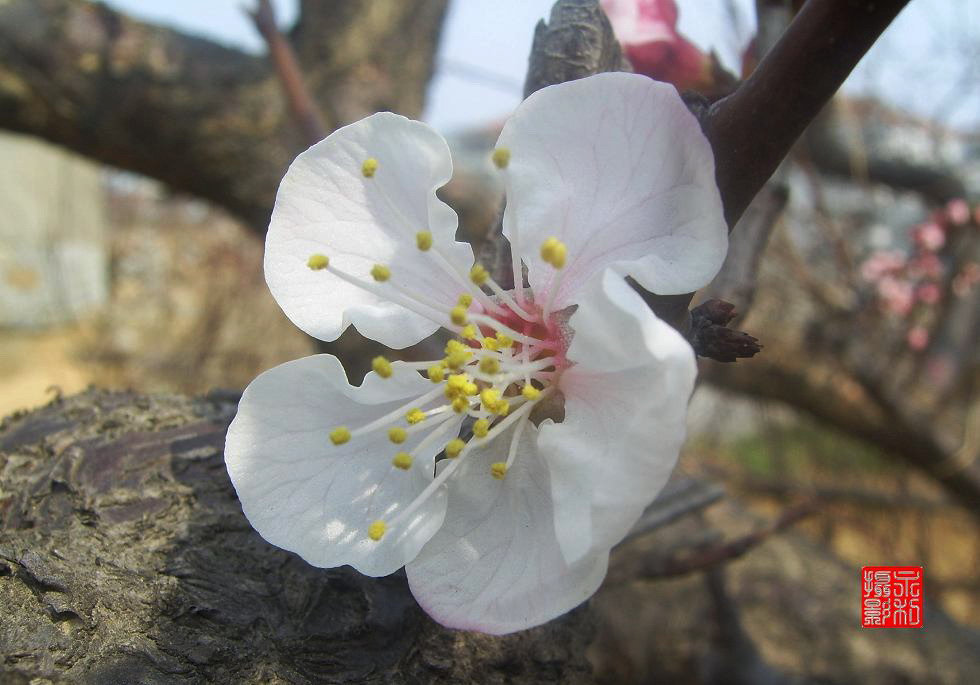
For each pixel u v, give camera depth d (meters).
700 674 0.08
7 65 0.10
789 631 0.09
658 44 0.05
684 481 0.07
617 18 0.05
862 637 0.09
